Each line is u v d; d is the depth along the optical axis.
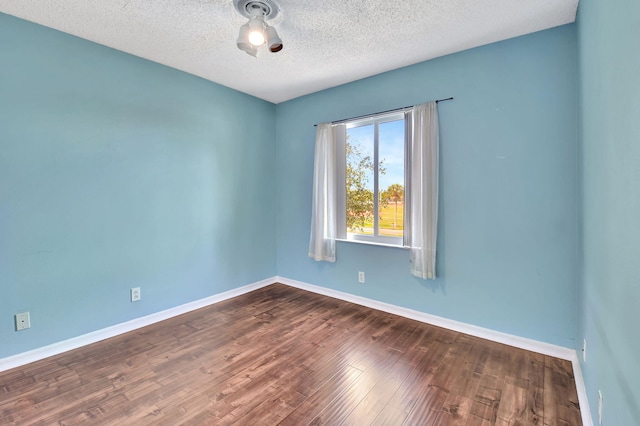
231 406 1.71
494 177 2.45
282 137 4.02
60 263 2.32
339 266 3.50
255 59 2.76
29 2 1.93
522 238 2.35
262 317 2.98
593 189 1.49
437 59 2.70
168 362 2.17
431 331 2.67
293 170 3.92
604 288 1.24
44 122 2.22
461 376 2.00
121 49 2.57
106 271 2.56
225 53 2.64
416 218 2.78
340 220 3.47
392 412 1.67
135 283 2.74
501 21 2.13
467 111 2.56
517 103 2.34
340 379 1.97
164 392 1.83
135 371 2.05
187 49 2.57
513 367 2.10
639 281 0.83
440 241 2.73
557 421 1.59
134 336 2.58
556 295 2.23
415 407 1.71
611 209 1.13
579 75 1.95
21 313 2.15
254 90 3.58
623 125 0.98
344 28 2.22
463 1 1.91
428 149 2.68
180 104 3.03
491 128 2.46
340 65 2.87
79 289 2.41
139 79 2.72
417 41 2.41
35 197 2.20
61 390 1.85
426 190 2.69
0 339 2.07
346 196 3.48
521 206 2.35
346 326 2.77
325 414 1.66
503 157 2.41
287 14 2.04
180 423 1.58
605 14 1.20
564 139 2.17
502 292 2.45
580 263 1.96
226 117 3.46
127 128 2.66
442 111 2.68
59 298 2.31
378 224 3.26
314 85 3.41
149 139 2.81
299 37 2.35
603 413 1.25
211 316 3.01
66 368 2.09
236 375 2.02
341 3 1.93
